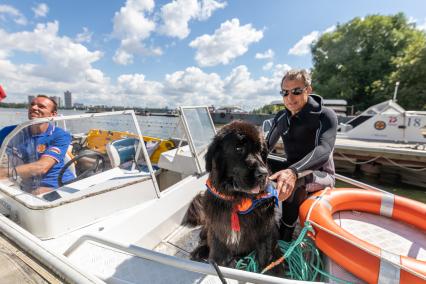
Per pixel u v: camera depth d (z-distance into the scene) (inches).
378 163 312.7
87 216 72.5
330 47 1222.3
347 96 1077.8
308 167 71.9
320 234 64.6
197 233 96.1
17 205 69.9
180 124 122.7
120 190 80.4
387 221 80.6
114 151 102.0
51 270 47.1
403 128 363.9
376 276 53.6
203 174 120.0
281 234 86.9
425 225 74.5
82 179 87.8
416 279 50.3
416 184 289.9
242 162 68.4
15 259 50.3
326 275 59.0
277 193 69.8
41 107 98.3
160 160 135.7
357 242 58.6
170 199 95.5
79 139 141.0
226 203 71.8
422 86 820.6
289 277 70.1
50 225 65.1
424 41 900.0
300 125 88.7
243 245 73.2
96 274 57.4
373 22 1125.7
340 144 328.8
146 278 56.6
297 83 85.7
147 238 83.7
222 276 45.0
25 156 78.8
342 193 84.3
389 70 1048.8
